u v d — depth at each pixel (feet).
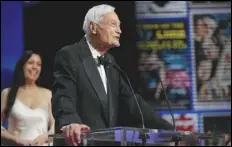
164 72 48.57
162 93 48.37
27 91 38.58
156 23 48.67
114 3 48.32
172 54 48.70
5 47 46.93
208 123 48.67
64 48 24.00
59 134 20.47
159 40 48.62
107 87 24.16
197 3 49.29
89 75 23.71
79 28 47.83
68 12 47.78
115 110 24.21
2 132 37.58
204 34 49.11
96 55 24.50
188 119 48.57
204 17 49.21
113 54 48.06
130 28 48.32
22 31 47.34
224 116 48.93
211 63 49.11
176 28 48.80
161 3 48.83
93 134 19.84
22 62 38.78
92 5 47.96
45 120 38.19
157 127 24.97
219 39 49.32
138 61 48.29
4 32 47.01
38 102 38.37
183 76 48.70
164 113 48.26
